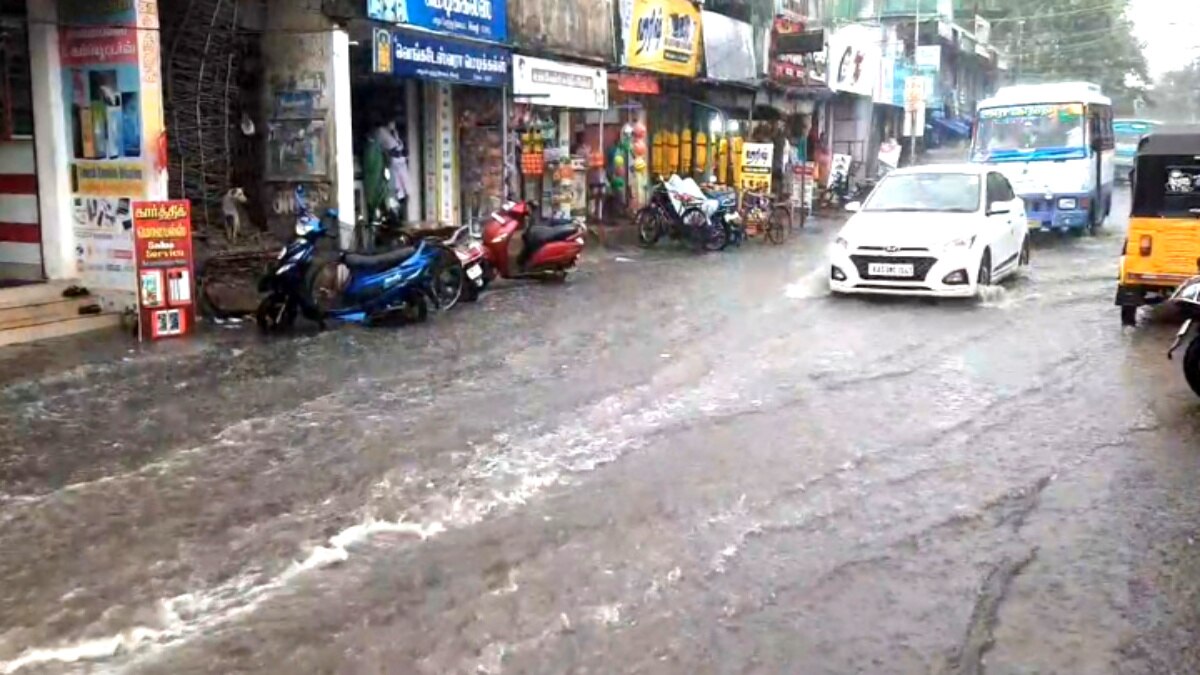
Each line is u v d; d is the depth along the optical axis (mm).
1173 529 5602
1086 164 21109
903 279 13234
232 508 5926
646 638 4395
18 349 10148
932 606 4695
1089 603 4723
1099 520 5738
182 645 4359
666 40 21688
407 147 16922
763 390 8617
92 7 11188
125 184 11312
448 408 8039
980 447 7078
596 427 7508
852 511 5871
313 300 11367
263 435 7336
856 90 34656
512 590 4859
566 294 14156
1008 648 4312
